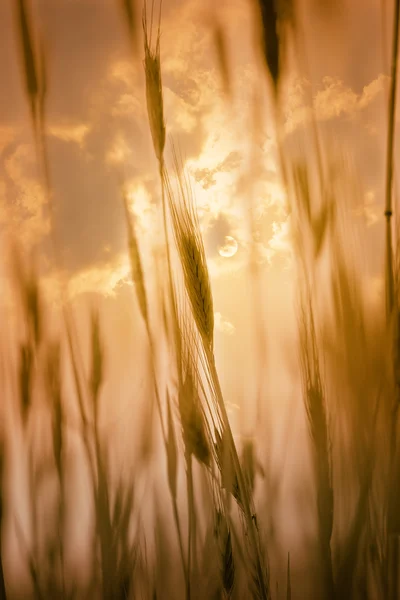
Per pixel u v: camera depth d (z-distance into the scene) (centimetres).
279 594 68
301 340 67
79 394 68
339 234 67
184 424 67
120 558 68
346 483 66
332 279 66
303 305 67
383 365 65
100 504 68
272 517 68
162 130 66
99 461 68
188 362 67
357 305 66
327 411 66
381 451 65
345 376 65
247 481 67
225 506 66
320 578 66
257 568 66
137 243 68
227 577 67
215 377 65
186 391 67
